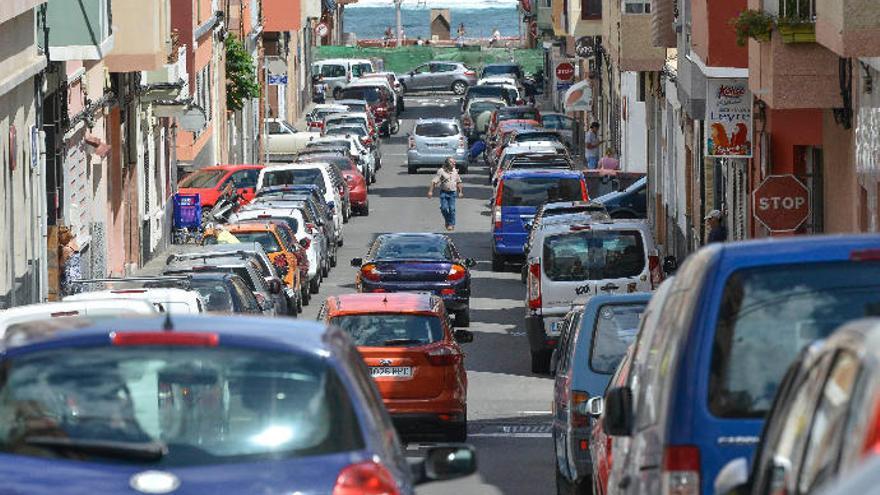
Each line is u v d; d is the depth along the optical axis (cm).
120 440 1562
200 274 5078
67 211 6969
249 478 1540
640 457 1852
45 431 1567
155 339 1605
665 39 8450
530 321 5850
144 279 4222
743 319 1686
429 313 4450
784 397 1416
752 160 6369
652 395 1845
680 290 1803
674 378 1698
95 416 1573
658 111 10175
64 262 6656
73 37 6278
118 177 8688
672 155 9425
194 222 10638
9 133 5762
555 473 3966
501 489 3834
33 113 6228
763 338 1683
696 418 1680
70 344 1606
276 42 17600
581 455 3469
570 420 3494
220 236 7150
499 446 4519
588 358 3522
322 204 9250
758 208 5494
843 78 4872
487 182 14225
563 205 7400
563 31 16575
